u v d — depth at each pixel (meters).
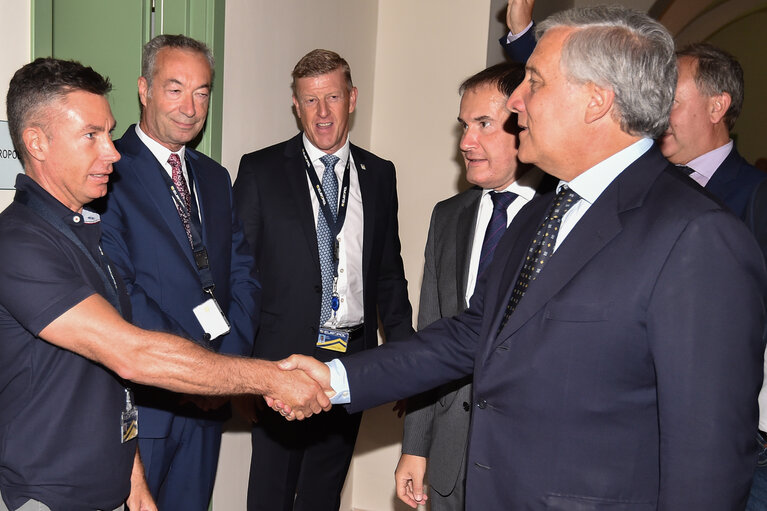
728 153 2.26
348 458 3.01
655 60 1.30
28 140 1.59
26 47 2.10
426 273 2.32
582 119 1.34
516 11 2.44
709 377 1.17
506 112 2.01
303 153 2.95
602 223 1.33
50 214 1.58
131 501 1.87
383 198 3.07
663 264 1.23
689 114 2.20
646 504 1.28
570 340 1.31
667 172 1.35
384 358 1.82
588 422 1.31
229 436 3.01
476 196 2.25
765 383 1.68
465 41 3.80
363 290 2.95
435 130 3.88
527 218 1.62
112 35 2.81
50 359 1.54
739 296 1.17
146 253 2.25
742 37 8.07
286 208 2.79
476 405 1.48
